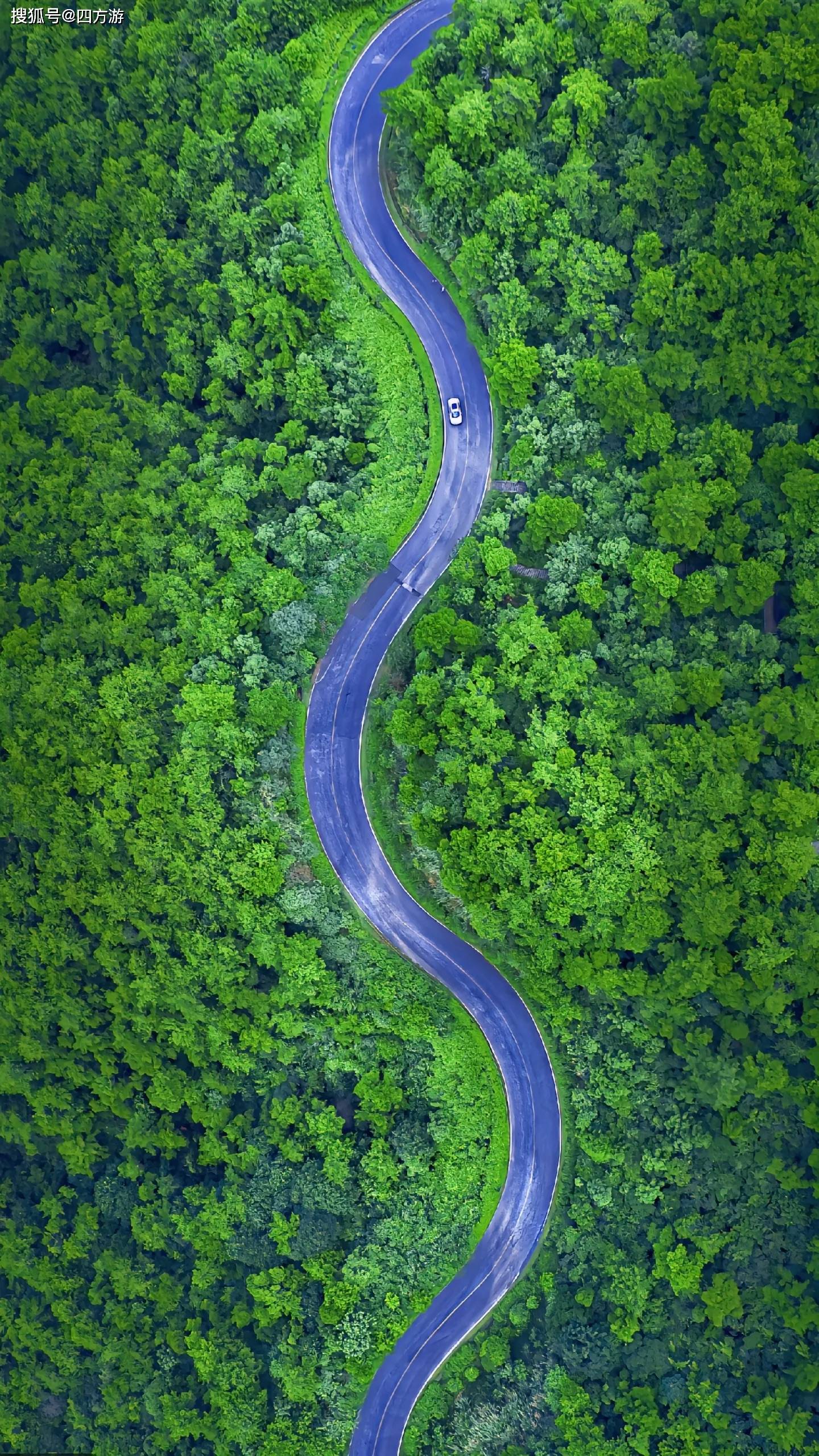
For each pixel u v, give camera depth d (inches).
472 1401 4680.1
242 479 4872.0
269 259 4901.6
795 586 4451.3
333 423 4894.2
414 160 4832.7
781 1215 4375.0
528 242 4677.7
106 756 4899.1
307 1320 4773.6
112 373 5142.7
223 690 4766.2
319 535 4795.8
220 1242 4879.4
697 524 4421.8
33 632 4977.9
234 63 4889.3
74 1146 5036.9
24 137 5103.3
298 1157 4788.4
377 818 4849.9
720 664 4471.0
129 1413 4852.4
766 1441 4224.9
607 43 4559.5
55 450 5039.4
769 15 4409.5
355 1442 4771.2
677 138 4581.7
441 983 4845.0
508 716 4586.6
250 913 4771.2
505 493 4798.2
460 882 4562.0
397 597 4881.9
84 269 5142.7
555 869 4448.8
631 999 4534.9
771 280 4424.2
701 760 4335.6
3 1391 5024.6
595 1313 4562.0
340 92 5002.5
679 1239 4485.7
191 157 4933.6
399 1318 4773.6
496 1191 4776.1
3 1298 5118.1
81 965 5007.4
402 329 4931.1
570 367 4692.4
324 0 4948.3
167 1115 4987.7
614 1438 4367.6
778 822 4303.6
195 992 4847.4
